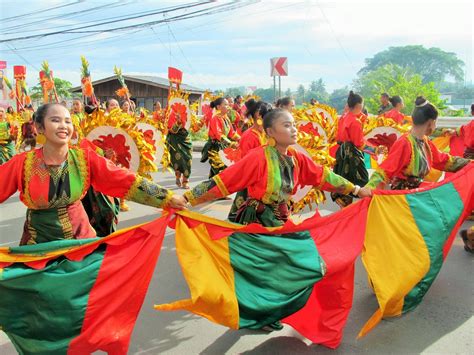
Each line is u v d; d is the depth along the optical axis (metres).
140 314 4.14
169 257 5.56
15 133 9.23
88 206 4.65
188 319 4.04
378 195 3.82
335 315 3.46
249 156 3.38
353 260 3.48
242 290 3.17
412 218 3.89
